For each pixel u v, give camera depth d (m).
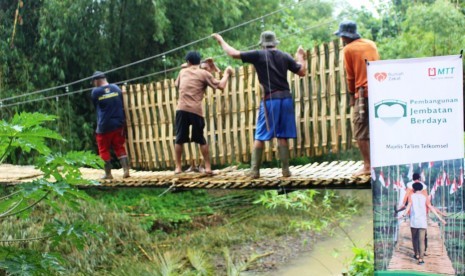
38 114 2.88
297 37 11.77
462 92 3.06
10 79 9.50
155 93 6.40
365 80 4.15
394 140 3.13
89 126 9.99
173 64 10.58
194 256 5.92
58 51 9.60
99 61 10.03
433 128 3.09
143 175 6.12
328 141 4.82
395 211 3.12
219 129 5.72
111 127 5.93
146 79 10.78
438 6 7.34
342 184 4.23
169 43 10.71
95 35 9.88
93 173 6.72
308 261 7.66
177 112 5.46
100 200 9.17
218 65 9.95
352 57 4.20
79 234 3.04
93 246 6.79
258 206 10.52
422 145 3.10
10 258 2.81
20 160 9.28
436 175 3.07
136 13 9.96
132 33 10.24
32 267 2.80
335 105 4.74
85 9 9.45
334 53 4.73
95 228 3.16
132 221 8.16
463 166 3.03
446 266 3.04
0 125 2.77
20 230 6.49
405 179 3.11
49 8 9.24
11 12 9.65
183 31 10.70
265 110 4.64
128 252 7.12
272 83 4.63
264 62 4.63
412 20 7.61
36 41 9.66
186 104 5.38
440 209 3.06
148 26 10.27
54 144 9.48
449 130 3.07
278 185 4.51
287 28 12.93
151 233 8.71
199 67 5.59
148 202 9.84
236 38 11.52
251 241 8.67
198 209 10.29
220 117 5.71
